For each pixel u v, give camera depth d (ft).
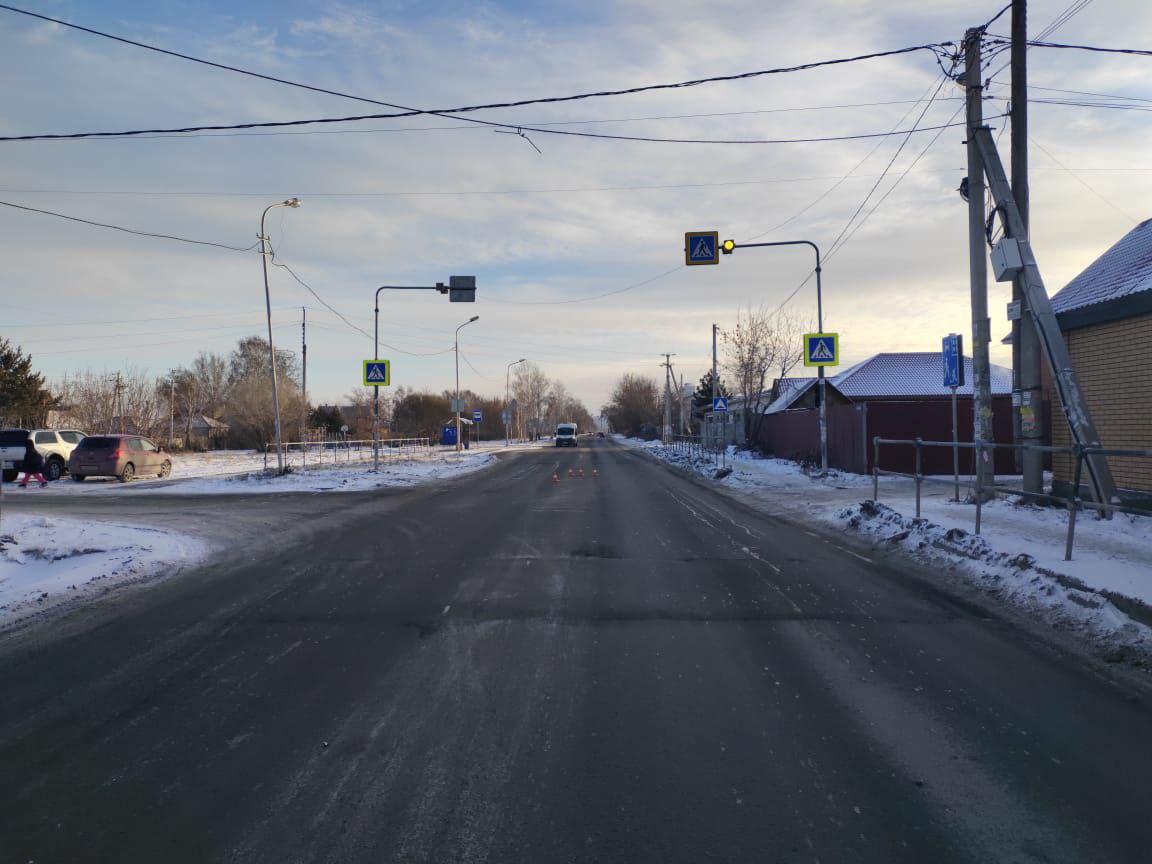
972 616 22.57
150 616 23.39
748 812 11.34
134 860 10.18
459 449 156.87
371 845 10.53
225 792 12.05
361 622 22.24
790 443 105.40
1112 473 41.06
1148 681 16.98
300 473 85.51
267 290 84.02
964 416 75.05
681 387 245.04
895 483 66.28
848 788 12.07
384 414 241.14
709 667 17.99
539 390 372.17
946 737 14.01
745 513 48.73
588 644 19.85
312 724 14.75
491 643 19.98
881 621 22.03
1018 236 39.83
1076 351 44.14
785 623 21.84
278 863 10.10
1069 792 11.93
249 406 178.70
